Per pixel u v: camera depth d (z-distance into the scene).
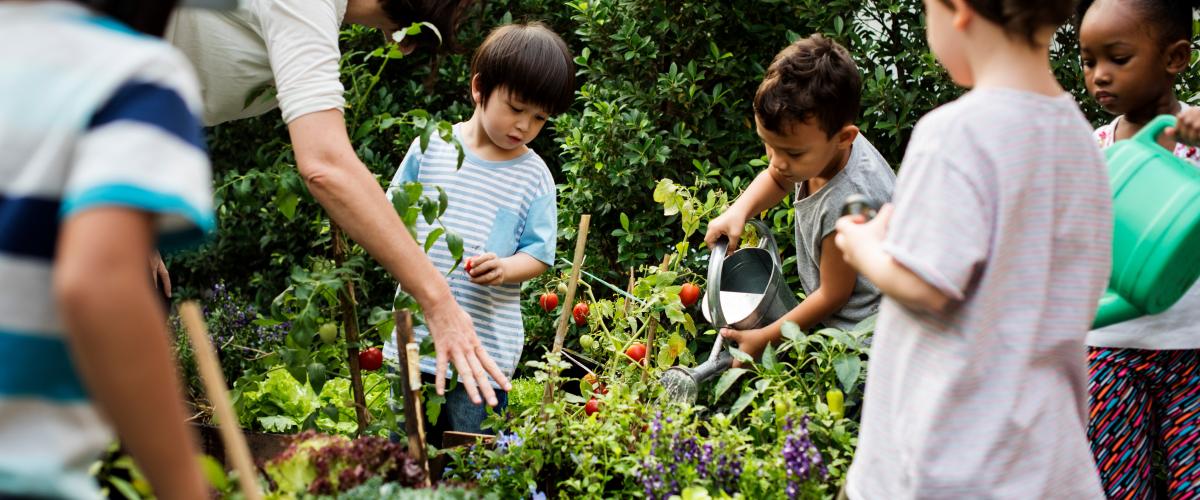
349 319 2.44
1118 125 2.34
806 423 2.04
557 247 3.98
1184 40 2.14
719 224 2.66
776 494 2.03
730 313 2.58
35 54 0.97
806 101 2.28
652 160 3.82
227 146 4.95
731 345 2.60
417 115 2.47
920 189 1.48
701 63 4.00
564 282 3.25
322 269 2.48
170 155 0.95
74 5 1.03
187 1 1.45
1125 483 2.26
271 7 2.08
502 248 2.84
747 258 2.67
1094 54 2.21
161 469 1.00
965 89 3.59
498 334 2.81
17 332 0.95
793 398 2.20
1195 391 2.21
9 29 0.98
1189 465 2.22
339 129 2.11
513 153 2.92
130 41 1.00
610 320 3.35
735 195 3.52
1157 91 2.20
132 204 0.91
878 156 2.56
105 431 1.06
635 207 3.94
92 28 1.00
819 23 3.79
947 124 1.49
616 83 4.06
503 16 4.55
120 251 0.90
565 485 2.25
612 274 3.93
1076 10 2.33
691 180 4.01
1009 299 1.50
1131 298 1.92
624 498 2.17
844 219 1.66
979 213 1.44
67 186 0.94
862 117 3.67
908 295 1.47
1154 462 2.74
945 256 1.43
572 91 2.83
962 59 1.57
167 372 0.97
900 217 1.50
